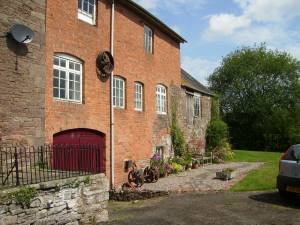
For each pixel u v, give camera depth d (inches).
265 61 1791.3
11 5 393.7
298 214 372.8
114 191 526.0
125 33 621.0
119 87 612.7
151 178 636.1
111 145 571.2
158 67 741.3
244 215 372.5
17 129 396.8
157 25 727.7
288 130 1603.1
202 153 957.8
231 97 1861.5
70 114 487.2
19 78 401.7
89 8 543.5
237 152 1306.6
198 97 979.9
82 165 450.6
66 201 330.3
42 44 438.0
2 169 354.6
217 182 608.7
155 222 354.9
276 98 1753.2
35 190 300.2
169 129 788.6
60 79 479.5
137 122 656.4
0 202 272.2
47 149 416.8
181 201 456.8
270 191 505.4
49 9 457.1
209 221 353.4
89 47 530.6
